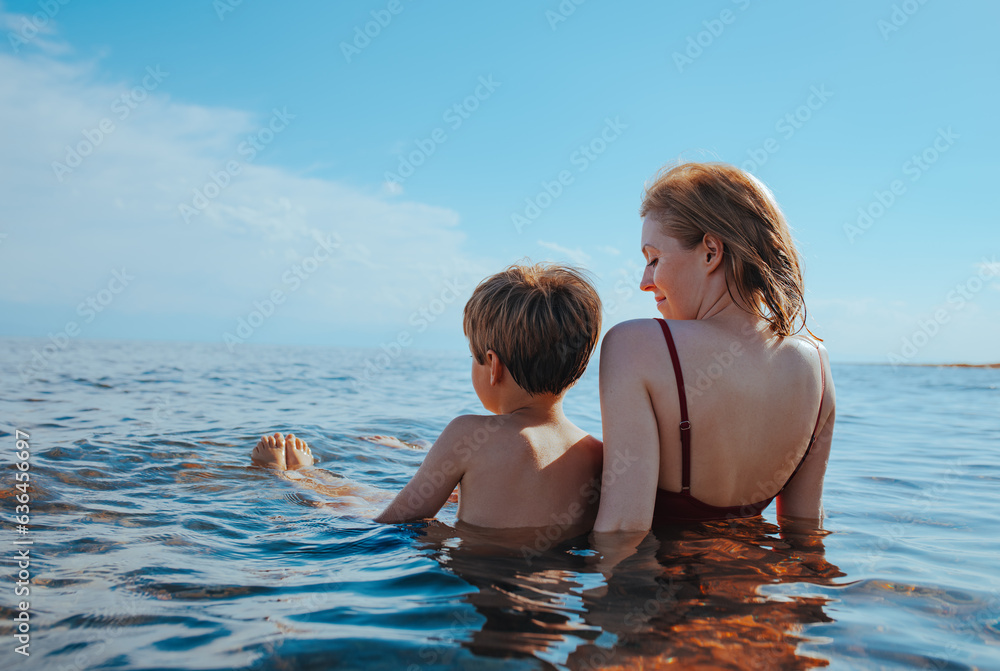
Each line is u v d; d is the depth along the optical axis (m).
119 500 2.32
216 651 1.10
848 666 1.05
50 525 1.95
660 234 1.76
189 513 2.17
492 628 1.18
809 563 1.58
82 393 7.30
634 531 1.59
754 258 1.62
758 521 1.90
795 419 1.67
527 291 1.84
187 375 11.70
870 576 1.50
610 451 1.62
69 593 1.39
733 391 1.60
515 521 1.79
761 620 1.22
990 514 2.32
